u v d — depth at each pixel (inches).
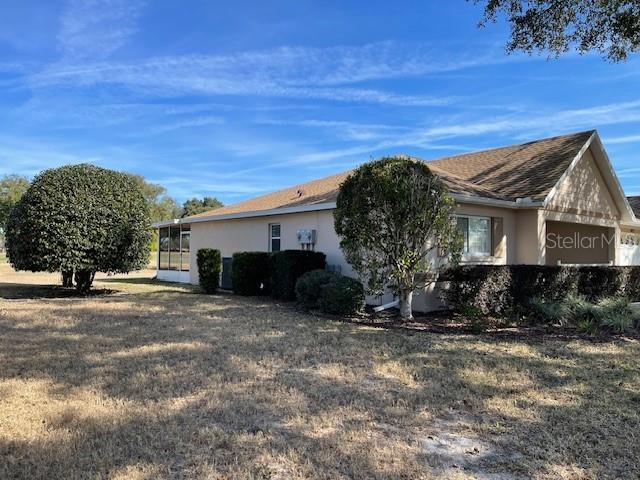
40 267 502.9
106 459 137.3
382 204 369.1
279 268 508.1
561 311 381.7
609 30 388.2
